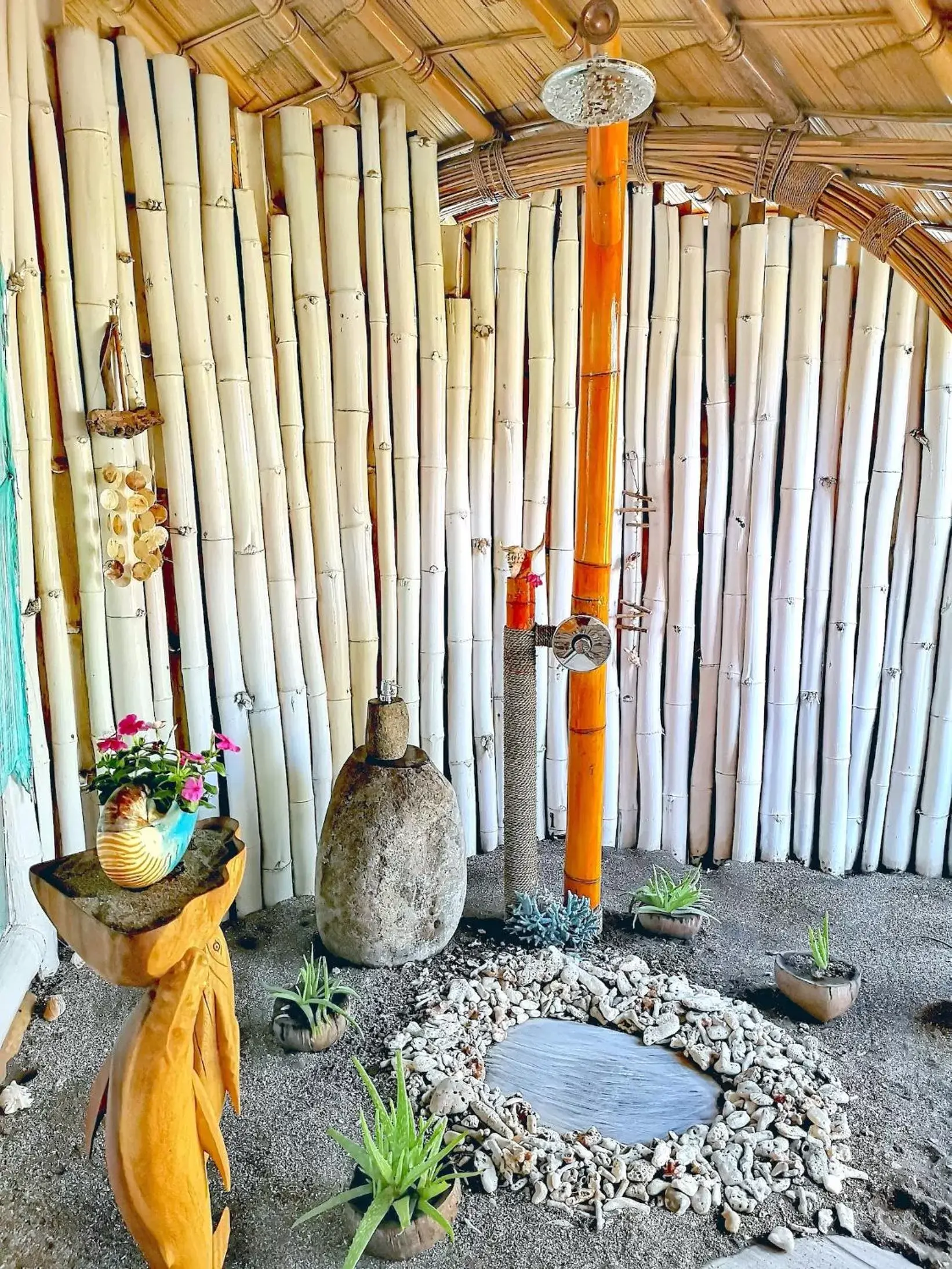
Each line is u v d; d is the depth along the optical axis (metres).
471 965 3.24
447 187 3.79
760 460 3.91
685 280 3.86
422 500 3.87
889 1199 2.31
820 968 3.08
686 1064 2.82
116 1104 1.77
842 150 3.18
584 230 3.07
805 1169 2.38
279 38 3.24
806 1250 2.15
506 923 3.47
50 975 3.01
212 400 3.33
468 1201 2.27
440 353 3.77
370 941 3.13
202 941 1.87
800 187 3.29
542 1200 2.27
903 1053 2.87
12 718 2.72
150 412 2.98
